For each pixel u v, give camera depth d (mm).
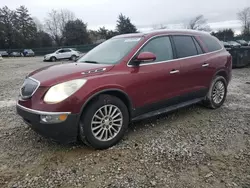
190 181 2711
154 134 3932
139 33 4332
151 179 2754
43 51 47000
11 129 4230
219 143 3588
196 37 4852
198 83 4664
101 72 3408
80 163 3104
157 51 4059
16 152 3412
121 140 3715
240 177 2766
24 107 3270
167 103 4184
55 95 3072
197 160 3129
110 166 3025
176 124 4355
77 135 3281
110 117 3471
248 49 12219
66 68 3615
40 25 68750
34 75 3584
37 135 3934
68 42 62406
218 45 5383
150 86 3840
